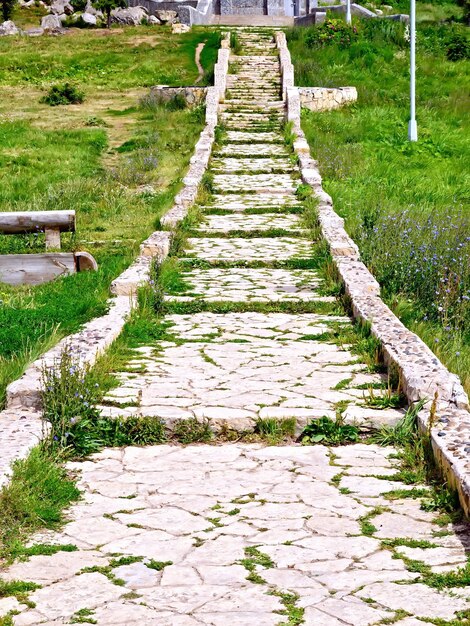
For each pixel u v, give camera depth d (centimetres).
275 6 4497
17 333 845
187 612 399
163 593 418
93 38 3688
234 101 2617
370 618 391
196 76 3056
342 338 850
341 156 2077
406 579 427
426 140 2328
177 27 3759
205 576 434
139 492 540
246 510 511
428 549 459
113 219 1578
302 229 1399
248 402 668
